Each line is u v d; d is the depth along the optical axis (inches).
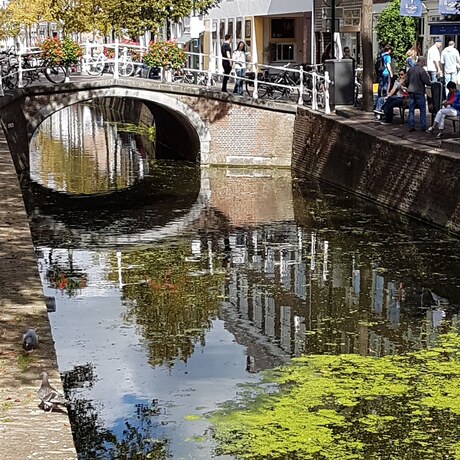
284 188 1349.7
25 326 461.7
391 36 1685.5
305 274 850.8
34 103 1553.9
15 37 2923.2
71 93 1569.9
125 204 1243.8
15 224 688.4
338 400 554.3
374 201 1198.3
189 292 795.4
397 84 1300.4
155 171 1558.8
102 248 968.9
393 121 1330.0
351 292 788.6
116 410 541.0
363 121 1336.1
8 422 364.2
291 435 508.1
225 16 2491.4
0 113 1362.0
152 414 533.6
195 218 1133.7
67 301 768.3
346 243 968.3
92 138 2092.8
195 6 1959.9
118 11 1952.5
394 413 537.0
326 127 1405.0
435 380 586.9
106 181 1453.0
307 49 2137.1
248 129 1600.6
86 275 855.7
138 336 676.1
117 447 491.5
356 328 695.7
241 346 653.3
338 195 1269.7
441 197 1010.7
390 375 594.9
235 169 1581.0
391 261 888.9
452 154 1004.6
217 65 2021.4
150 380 587.8
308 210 1160.2
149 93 1596.9
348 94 1486.2
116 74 1605.6
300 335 680.4
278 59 2279.8
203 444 496.1
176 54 1647.4
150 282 828.0
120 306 753.0
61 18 2252.7
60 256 934.4
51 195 1321.4
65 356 633.0
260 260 904.9
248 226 1074.7
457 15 1477.6
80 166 1631.4
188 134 1689.2
